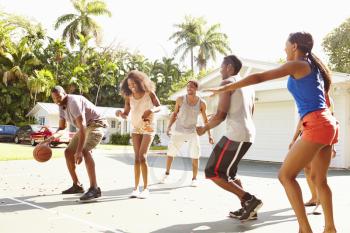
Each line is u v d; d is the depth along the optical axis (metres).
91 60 44.19
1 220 4.16
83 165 10.38
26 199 5.39
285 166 3.13
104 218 4.32
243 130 4.11
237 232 3.81
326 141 3.05
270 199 5.77
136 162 5.66
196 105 6.77
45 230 3.77
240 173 10.02
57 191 6.09
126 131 31.42
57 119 33.94
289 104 15.07
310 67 3.08
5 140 28.91
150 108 5.52
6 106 37.66
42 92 39.12
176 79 44.62
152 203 5.23
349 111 13.18
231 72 4.33
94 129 5.53
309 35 3.17
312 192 5.14
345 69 28.52
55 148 20.02
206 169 4.23
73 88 40.88
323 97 3.12
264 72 2.97
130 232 3.77
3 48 38.44
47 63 41.19
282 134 15.32
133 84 5.43
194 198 5.65
